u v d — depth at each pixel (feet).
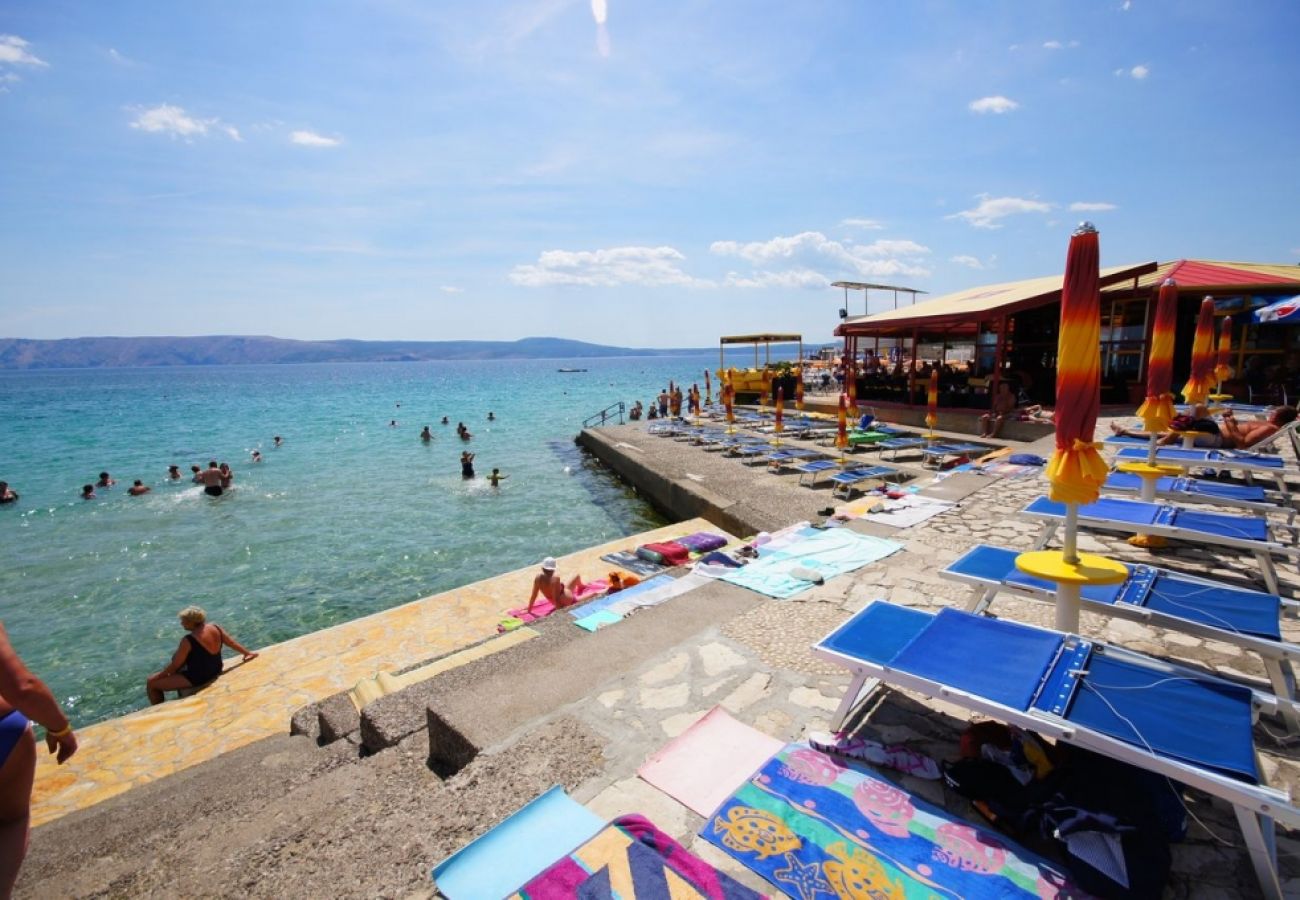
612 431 80.23
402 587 35.88
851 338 73.92
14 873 6.97
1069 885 7.72
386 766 12.32
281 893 8.29
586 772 10.42
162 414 163.94
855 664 10.34
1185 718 8.23
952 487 30.48
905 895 7.66
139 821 12.92
